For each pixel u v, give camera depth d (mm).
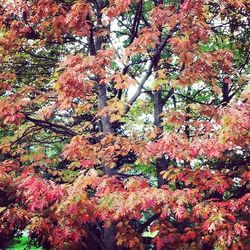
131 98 7785
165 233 5840
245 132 5234
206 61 6035
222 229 5074
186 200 5113
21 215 6059
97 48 8211
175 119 6379
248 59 9586
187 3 5895
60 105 6660
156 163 8656
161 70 6508
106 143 6879
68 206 5363
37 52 9633
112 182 5859
